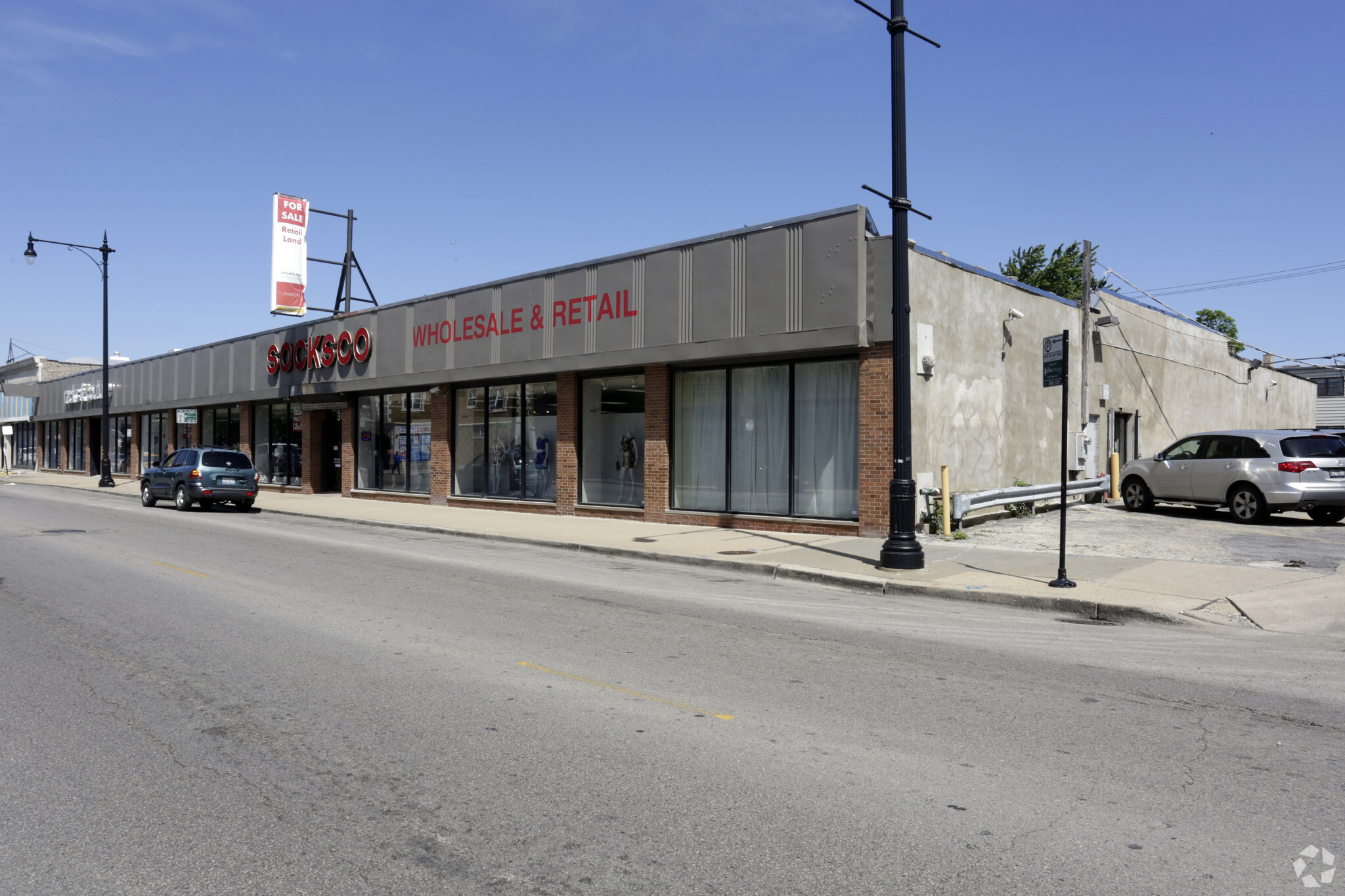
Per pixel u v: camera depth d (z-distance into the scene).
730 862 3.75
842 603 10.22
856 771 4.81
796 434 16.73
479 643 7.84
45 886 3.54
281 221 30.20
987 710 5.94
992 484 18.48
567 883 3.57
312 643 7.77
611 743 5.23
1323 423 46.50
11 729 5.46
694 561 13.55
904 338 12.02
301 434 31.17
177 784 4.60
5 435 61.28
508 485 23.02
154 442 41.72
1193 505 19.28
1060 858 3.79
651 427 18.83
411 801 4.38
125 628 8.37
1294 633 8.52
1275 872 3.67
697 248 17.50
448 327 23.86
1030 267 46.25
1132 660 7.40
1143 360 25.53
